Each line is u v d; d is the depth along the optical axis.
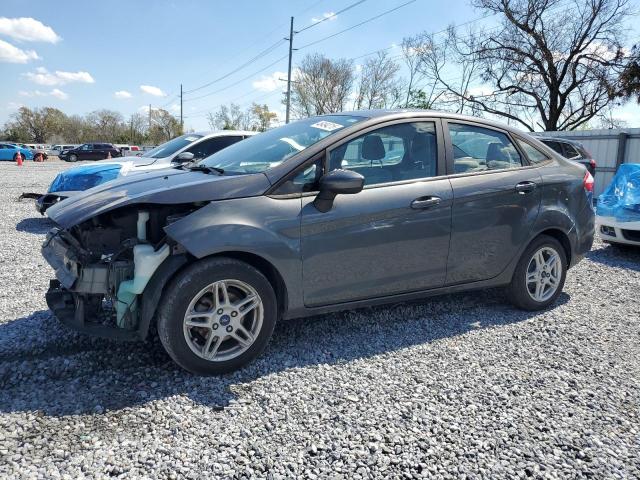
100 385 2.99
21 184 16.34
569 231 4.48
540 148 4.50
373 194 3.56
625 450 2.52
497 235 4.08
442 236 3.82
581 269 6.19
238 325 3.19
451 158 3.95
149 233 3.30
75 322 3.17
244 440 2.51
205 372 3.12
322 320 4.13
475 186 3.95
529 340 3.84
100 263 3.13
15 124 85.25
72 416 2.66
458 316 4.32
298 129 3.97
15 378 3.03
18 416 2.64
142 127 87.62
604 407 2.92
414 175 3.78
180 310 2.99
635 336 3.99
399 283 3.75
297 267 3.32
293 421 2.68
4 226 8.28
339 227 3.42
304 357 3.45
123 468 2.27
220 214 3.12
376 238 3.55
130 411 2.73
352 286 3.57
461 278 4.03
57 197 7.51
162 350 3.46
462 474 2.31
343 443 2.51
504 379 3.21
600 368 3.41
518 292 4.36
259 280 3.19
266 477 2.25
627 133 14.84
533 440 2.59
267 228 3.20
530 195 4.21
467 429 2.66
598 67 27.78
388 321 4.16
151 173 3.95
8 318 3.97
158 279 3.02
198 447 2.44
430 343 3.74
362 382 3.12
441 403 2.90
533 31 28.47
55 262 3.32
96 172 7.62
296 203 3.32
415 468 2.34
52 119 86.06
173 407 2.78
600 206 7.31
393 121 3.78
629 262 6.63
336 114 4.14
